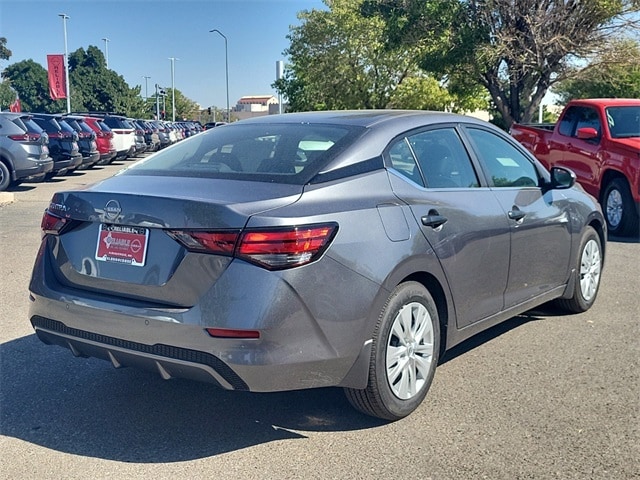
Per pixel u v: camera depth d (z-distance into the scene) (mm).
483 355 5145
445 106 40094
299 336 3479
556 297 5719
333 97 41875
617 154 10078
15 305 6488
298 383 3543
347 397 3975
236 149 4359
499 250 4746
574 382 4617
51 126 18719
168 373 3621
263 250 3406
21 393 4512
